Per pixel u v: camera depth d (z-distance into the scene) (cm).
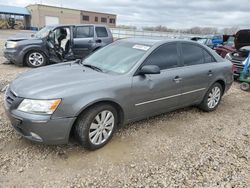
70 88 292
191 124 427
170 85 386
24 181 255
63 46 848
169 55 395
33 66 858
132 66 353
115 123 338
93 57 418
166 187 259
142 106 359
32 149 312
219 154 330
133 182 264
